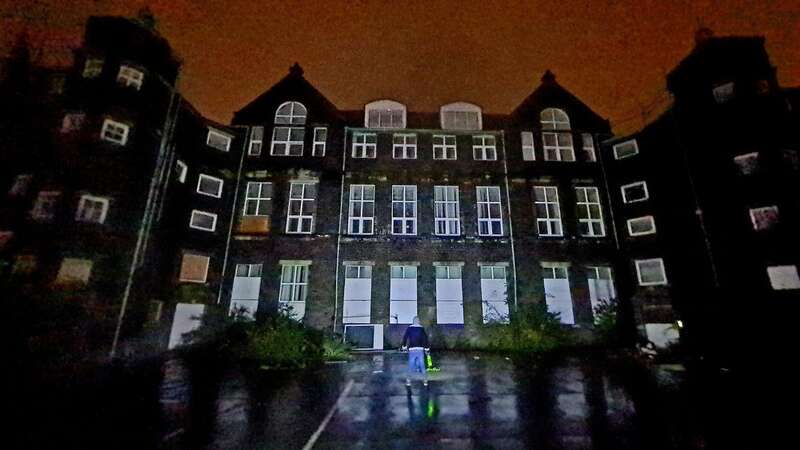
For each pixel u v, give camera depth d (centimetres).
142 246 1752
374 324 2039
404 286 2122
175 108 1998
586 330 2033
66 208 1608
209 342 1856
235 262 2097
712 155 1961
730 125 1947
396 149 2417
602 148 2402
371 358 1725
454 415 842
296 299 2073
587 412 859
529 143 2411
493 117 2731
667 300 1973
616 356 1695
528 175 2308
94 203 1678
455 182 2306
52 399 952
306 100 2427
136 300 1705
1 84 1702
